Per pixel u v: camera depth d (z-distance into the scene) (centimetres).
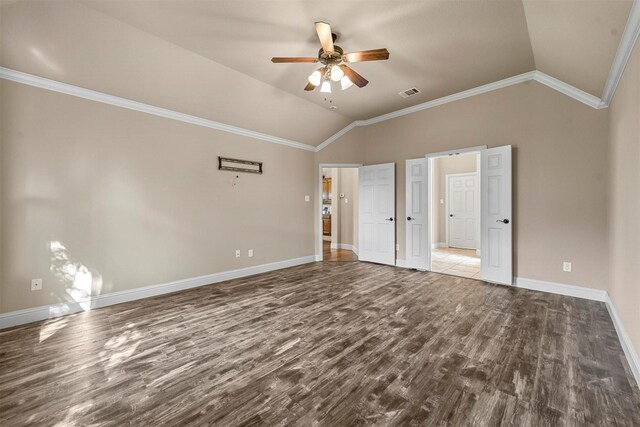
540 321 276
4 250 270
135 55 302
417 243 505
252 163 482
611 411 155
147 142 363
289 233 545
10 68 268
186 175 401
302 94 438
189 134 404
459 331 255
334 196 766
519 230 390
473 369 196
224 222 445
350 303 331
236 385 181
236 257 461
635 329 198
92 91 317
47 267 292
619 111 263
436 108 471
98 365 204
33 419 152
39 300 287
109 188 333
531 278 381
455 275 461
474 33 288
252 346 230
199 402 165
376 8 249
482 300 338
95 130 322
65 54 276
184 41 297
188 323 277
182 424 148
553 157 363
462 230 757
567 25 234
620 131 259
